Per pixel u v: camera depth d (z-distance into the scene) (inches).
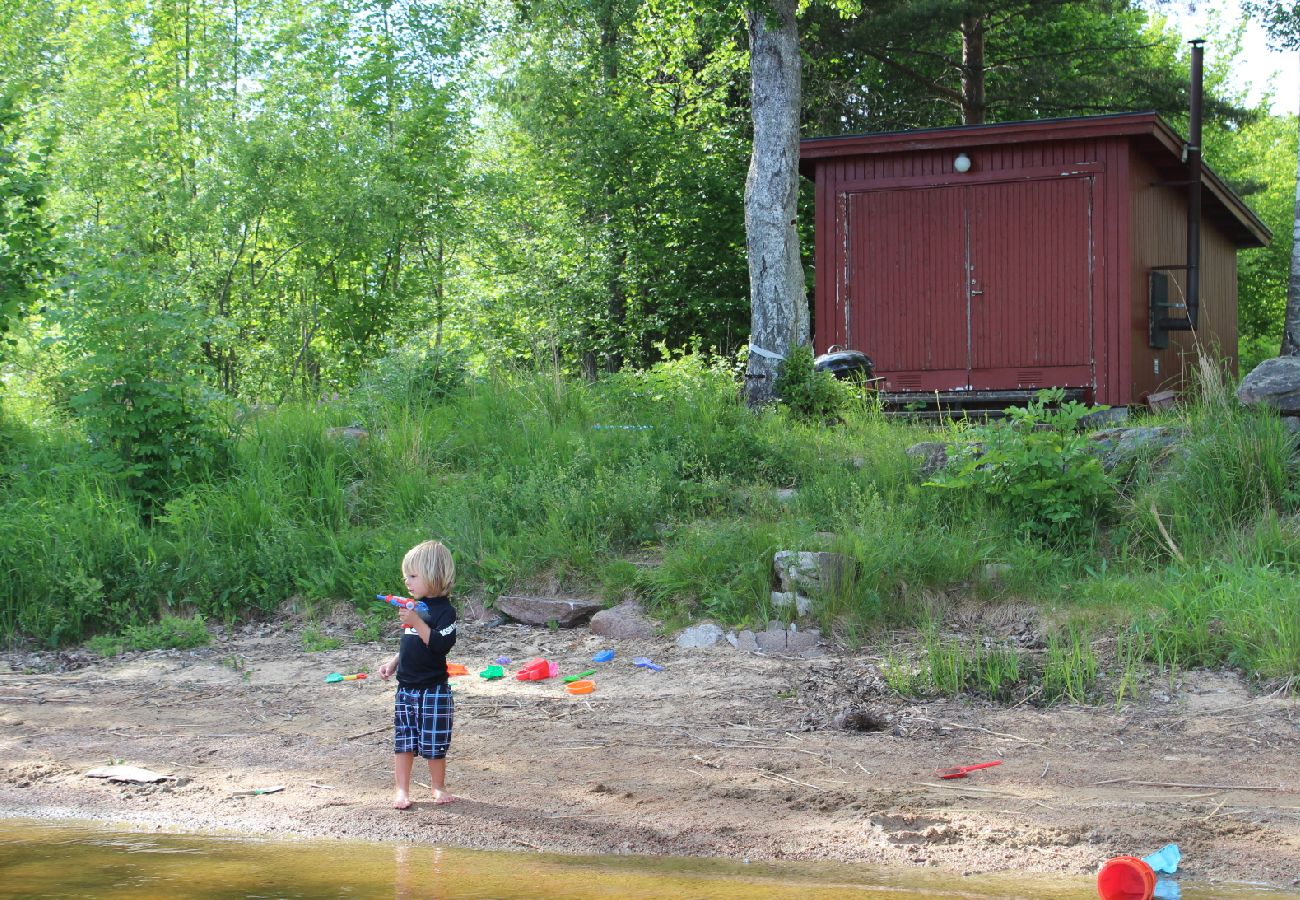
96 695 313.9
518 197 1024.2
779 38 601.9
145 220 831.7
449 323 1035.3
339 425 525.7
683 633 348.2
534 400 524.7
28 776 242.4
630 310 1048.2
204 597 390.0
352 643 363.9
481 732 270.7
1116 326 634.2
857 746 254.8
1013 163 655.8
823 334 693.9
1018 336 654.5
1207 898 165.3
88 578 387.9
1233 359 993.5
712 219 1017.5
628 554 400.2
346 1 932.0
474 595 385.7
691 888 171.9
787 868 183.3
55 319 444.8
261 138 826.2
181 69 924.6
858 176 685.9
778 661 325.4
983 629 335.0
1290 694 273.3
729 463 451.2
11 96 529.7
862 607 346.3
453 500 423.8
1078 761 240.2
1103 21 1323.8
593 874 180.1
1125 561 363.9
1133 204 648.4
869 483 418.0
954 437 449.4
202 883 176.1
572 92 1042.1
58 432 509.4
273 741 267.3
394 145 909.2
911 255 676.1
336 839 201.8
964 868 181.9
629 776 235.5
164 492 444.8
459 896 168.4
